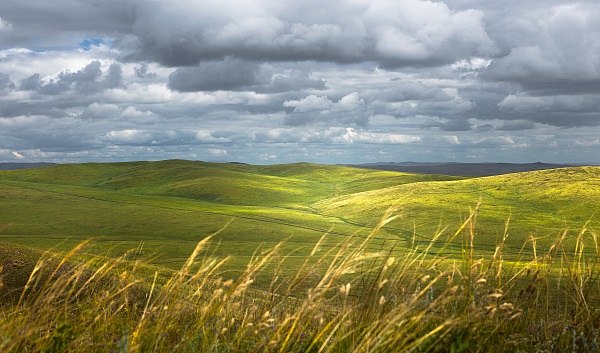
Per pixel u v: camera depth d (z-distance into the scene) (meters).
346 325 4.35
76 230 159.62
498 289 4.61
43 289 4.72
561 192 176.50
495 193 187.75
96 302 5.11
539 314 5.20
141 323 4.75
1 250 39.50
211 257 4.69
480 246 103.06
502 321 4.69
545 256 5.26
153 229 160.88
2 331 4.46
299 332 4.46
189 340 4.60
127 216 181.50
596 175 197.75
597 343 4.64
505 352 4.73
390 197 194.62
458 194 188.25
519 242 109.00
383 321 4.17
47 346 4.54
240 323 5.11
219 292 4.57
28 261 36.97
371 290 4.68
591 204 159.50
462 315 4.41
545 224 138.50
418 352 4.34
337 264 4.29
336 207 198.50
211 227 160.12
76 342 4.73
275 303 4.66
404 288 4.55
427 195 188.50
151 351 4.61
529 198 176.62
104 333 5.25
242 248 123.44
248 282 4.58
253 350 4.45
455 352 4.05
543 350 4.76
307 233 147.75
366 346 4.11
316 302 4.25
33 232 155.25
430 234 124.56
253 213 188.88
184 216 180.38
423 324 4.61
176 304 4.81
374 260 4.62
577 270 5.29
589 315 4.91
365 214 174.50
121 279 5.33
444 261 4.65
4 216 178.38
